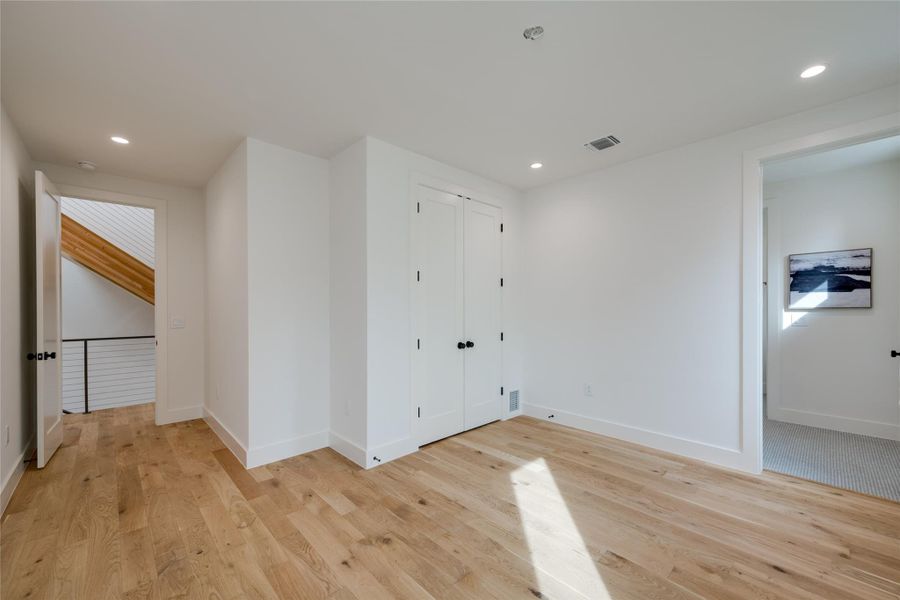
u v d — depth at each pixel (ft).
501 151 10.75
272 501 7.96
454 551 6.39
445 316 11.73
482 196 12.88
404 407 10.52
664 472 9.34
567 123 9.14
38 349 9.36
